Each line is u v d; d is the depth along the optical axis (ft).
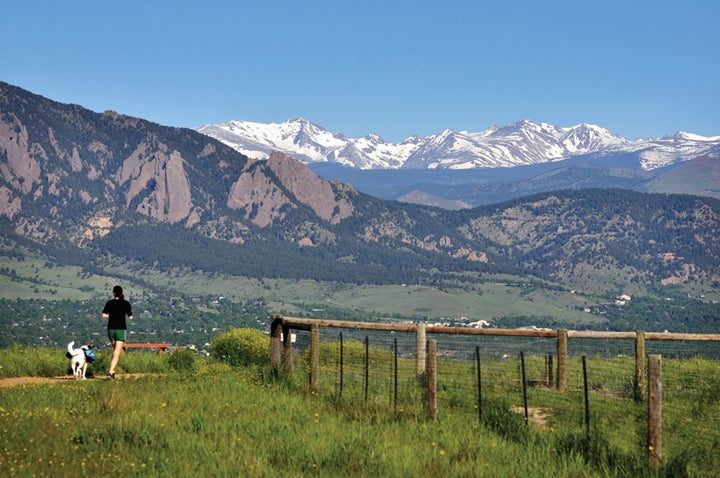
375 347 105.29
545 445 60.23
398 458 54.90
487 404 73.20
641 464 55.06
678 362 104.06
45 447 54.24
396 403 72.84
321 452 55.72
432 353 69.62
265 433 61.46
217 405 71.61
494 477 52.29
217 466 51.83
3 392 75.20
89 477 48.49
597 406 76.74
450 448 58.54
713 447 61.00
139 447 55.93
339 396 77.46
